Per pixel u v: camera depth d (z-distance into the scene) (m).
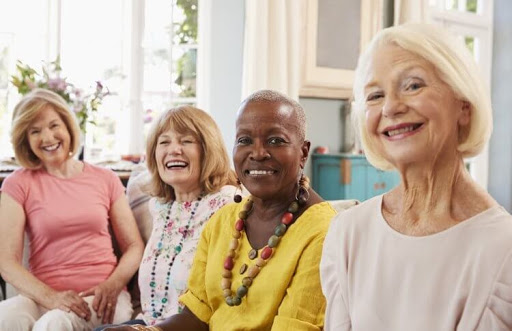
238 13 3.83
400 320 0.95
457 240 0.92
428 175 0.96
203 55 3.92
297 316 1.31
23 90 3.03
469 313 0.89
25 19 3.57
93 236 2.29
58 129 2.26
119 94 3.87
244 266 1.43
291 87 3.92
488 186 5.53
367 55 1.02
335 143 4.44
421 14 4.57
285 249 1.39
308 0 4.14
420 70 0.94
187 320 1.53
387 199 1.05
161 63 3.98
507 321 0.86
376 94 1.00
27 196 2.24
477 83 0.93
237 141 1.46
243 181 1.45
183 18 3.98
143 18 3.91
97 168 2.42
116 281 2.19
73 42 3.70
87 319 2.03
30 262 2.26
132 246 2.32
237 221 1.50
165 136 2.00
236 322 1.41
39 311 2.07
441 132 0.94
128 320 2.15
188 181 1.98
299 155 1.46
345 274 1.06
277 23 3.81
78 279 2.21
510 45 5.38
